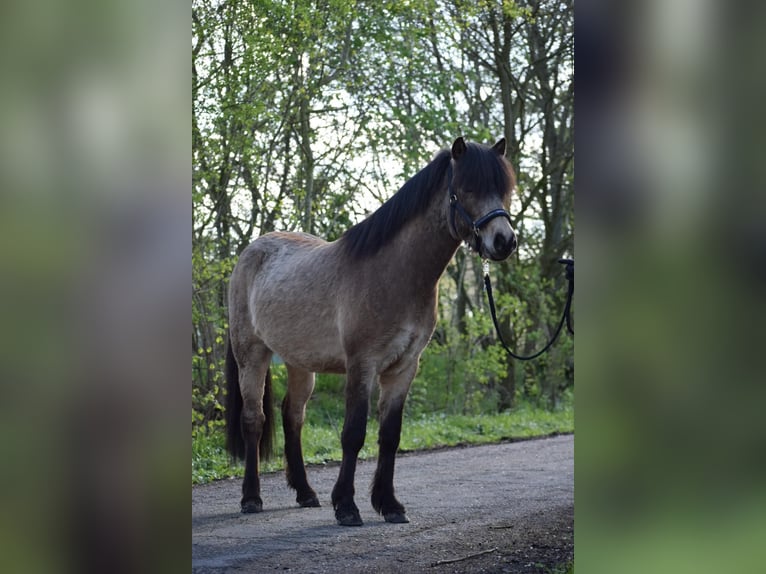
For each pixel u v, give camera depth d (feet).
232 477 22.85
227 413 19.31
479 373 40.91
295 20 29.04
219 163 28.99
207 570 12.37
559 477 23.08
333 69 33.32
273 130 32.45
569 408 46.01
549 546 13.76
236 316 19.45
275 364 31.94
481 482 22.16
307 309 17.31
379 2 33.01
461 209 15.06
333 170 35.35
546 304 47.83
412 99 36.55
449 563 12.73
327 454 26.58
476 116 45.21
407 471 24.58
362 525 15.92
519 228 47.26
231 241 32.35
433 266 15.83
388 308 15.79
